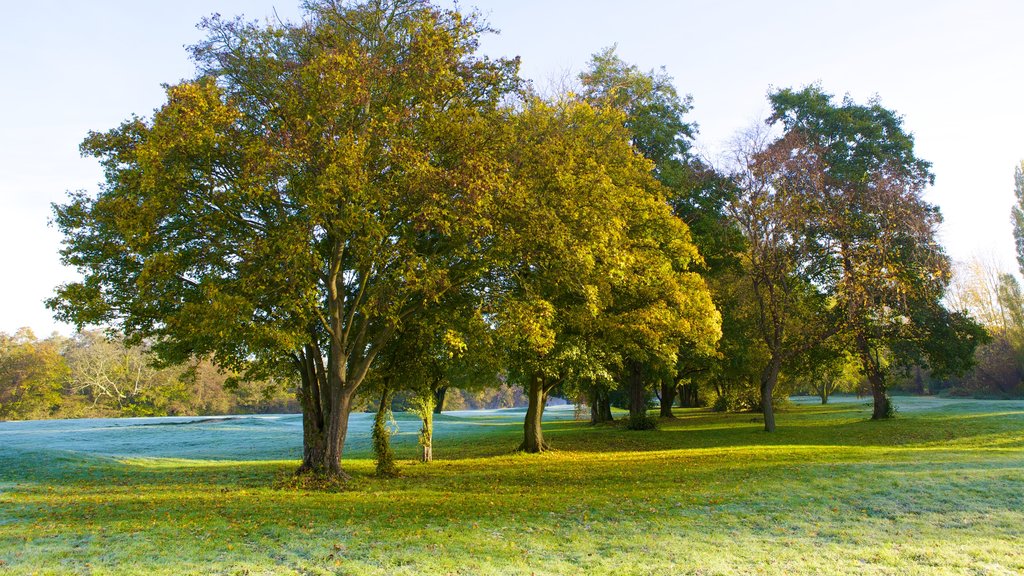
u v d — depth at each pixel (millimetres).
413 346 20750
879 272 30906
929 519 10969
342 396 17984
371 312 15242
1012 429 28406
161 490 17125
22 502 14469
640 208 20906
